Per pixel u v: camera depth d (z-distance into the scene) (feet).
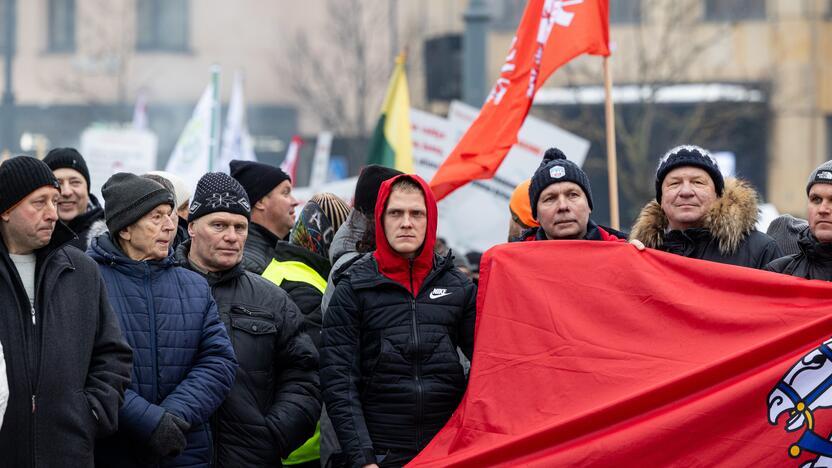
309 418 37.04
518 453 34.42
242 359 36.70
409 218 35.19
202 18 263.90
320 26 245.24
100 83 259.60
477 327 36.42
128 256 35.91
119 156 79.41
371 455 34.35
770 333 34.60
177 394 34.37
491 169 50.98
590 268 36.88
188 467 35.04
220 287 37.47
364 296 35.55
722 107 187.83
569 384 35.22
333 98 216.13
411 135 71.51
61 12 265.95
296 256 41.34
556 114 186.80
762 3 203.92
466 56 101.71
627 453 33.96
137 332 34.83
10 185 32.37
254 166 45.98
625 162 179.73
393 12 225.15
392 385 35.04
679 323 35.63
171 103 262.67
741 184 39.32
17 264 32.94
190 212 37.86
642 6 197.36
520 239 41.22
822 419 33.47
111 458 34.58
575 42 49.83
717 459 33.73
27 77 265.13
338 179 200.44
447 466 34.30
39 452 31.89
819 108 202.69
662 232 39.93
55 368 32.30
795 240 45.83
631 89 189.67
